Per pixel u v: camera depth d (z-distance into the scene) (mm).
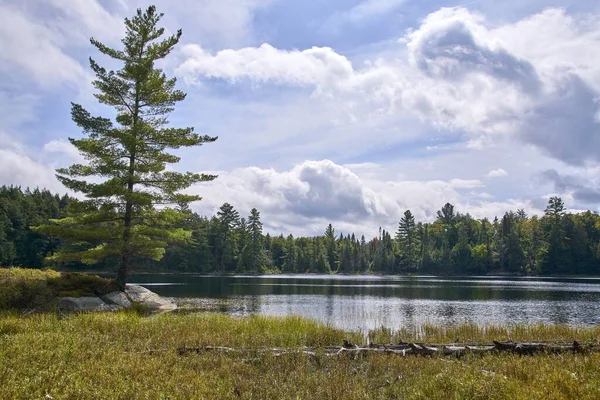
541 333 15453
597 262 106500
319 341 12609
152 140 27109
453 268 122312
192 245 99500
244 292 44500
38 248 79188
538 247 116625
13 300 19297
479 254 120000
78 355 7918
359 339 13695
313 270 137125
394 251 141000
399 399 6641
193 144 27422
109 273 81375
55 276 24797
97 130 25766
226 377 7621
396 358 9359
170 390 6234
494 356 9695
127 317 14867
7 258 72188
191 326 13570
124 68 27281
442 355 10266
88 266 83062
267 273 122562
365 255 148750
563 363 8531
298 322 16062
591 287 59438
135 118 27406
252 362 9055
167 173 27047
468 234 135375
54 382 6070
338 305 32375
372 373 8461
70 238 25344
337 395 6602
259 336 11938
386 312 28094
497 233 131125
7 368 6430
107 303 23094
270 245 142500
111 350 8555
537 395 6059
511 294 45875
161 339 10852
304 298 38344
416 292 48688
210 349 10031
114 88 26906
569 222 111000
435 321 23938
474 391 6273
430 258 126938
